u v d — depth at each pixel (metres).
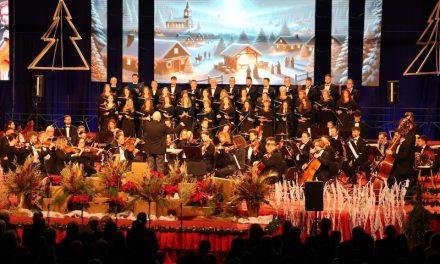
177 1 21.42
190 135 16.67
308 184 11.49
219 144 15.84
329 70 21.61
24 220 12.74
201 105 19.47
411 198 13.41
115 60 22.02
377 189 14.02
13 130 16.12
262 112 18.81
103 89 21.14
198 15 21.42
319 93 19.52
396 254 8.55
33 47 21.98
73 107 22.17
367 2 20.91
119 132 16.20
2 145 16.00
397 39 21.38
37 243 8.44
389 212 12.56
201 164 14.92
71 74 22.11
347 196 13.11
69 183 13.21
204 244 8.70
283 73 21.36
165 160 16.27
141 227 9.34
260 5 21.27
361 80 21.52
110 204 13.12
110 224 9.30
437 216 12.16
